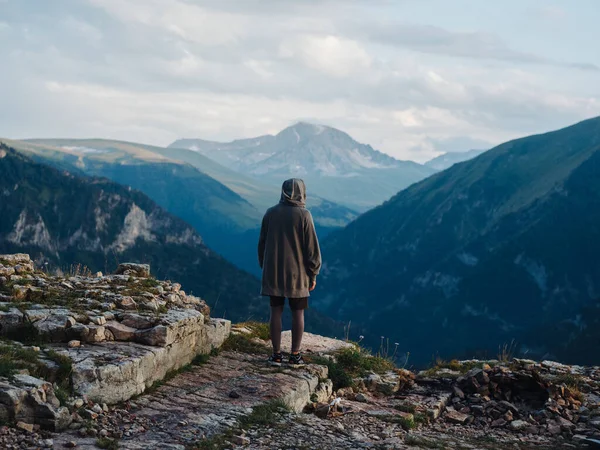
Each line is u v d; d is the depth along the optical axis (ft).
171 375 17.99
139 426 14.39
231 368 19.85
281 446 14.51
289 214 20.84
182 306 21.65
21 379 13.78
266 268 20.85
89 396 14.66
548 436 18.56
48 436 13.12
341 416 18.16
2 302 17.85
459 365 25.45
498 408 20.22
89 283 21.42
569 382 22.81
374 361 24.48
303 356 22.26
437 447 16.03
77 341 16.53
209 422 15.10
